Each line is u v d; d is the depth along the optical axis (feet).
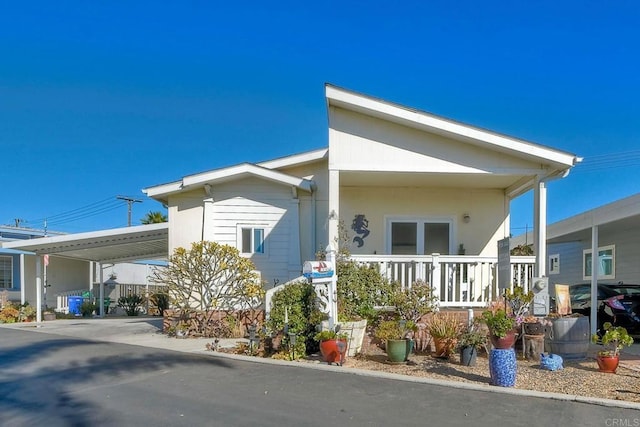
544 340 28.96
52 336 40.45
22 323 56.95
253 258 41.34
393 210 41.98
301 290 31.22
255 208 41.70
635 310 37.70
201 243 37.83
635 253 45.80
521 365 26.81
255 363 27.73
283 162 41.60
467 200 42.11
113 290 91.91
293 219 41.52
